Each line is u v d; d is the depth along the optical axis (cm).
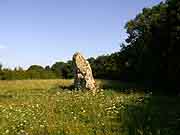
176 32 4228
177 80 4375
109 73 7956
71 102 2231
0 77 7769
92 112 1897
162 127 1535
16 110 2008
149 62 5247
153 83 5012
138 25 7688
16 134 1501
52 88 4375
